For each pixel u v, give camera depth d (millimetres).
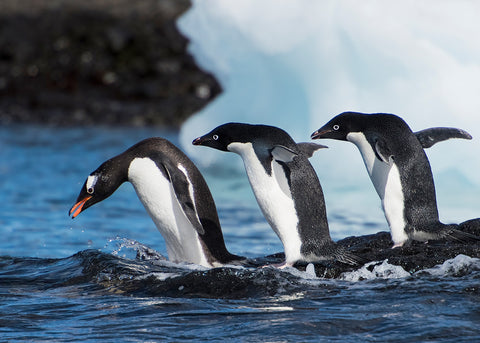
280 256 12328
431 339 7555
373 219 18078
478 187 23922
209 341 7676
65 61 48781
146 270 10734
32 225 17016
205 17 33062
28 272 11133
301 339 7652
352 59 29188
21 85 47719
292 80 30703
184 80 48062
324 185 24484
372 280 9859
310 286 9664
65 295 9805
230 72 32656
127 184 24031
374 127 11477
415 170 11297
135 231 16438
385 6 29516
